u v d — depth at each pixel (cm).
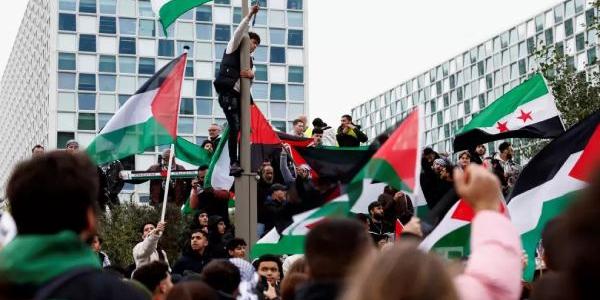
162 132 1102
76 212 293
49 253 280
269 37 4866
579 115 2384
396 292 240
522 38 7138
